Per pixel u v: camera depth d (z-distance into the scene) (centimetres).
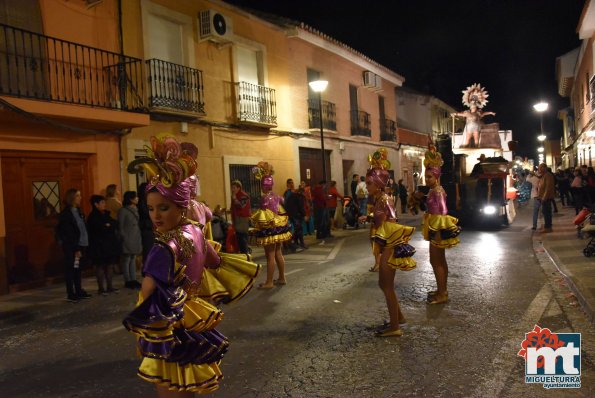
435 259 659
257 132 1582
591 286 673
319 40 1892
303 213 1268
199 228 276
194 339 255
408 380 420
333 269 958
